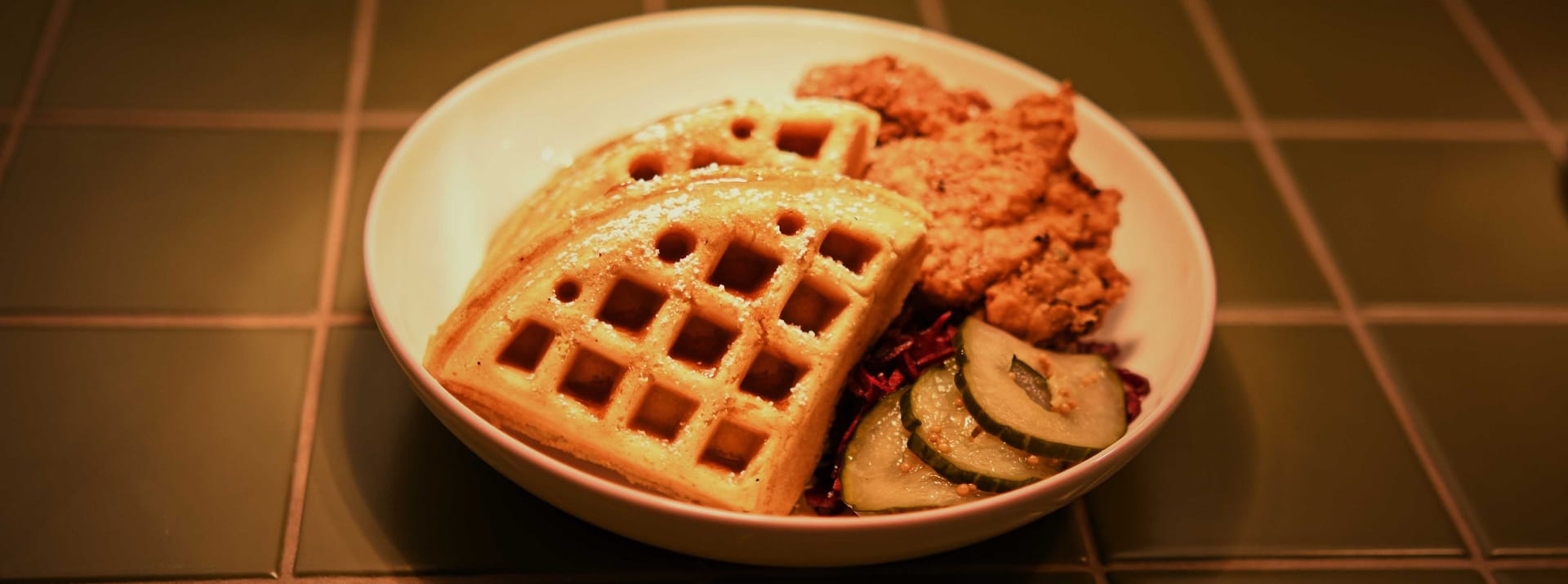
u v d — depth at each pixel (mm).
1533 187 692
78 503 549
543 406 523
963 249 572
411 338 564
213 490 556
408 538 551
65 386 575
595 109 635
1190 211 600
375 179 645
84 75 668
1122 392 563
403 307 569
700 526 505
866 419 549
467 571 546
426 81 684
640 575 550
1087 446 541
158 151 645
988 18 740
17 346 583
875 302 549
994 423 537
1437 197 684
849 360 549
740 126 583
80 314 594
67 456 559
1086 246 594
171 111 660
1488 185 691
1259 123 707
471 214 604
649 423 532
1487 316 644
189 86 670
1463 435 605
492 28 710
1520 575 570
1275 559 568
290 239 623
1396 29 760
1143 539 568
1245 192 677
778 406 529
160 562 540
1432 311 643
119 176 635
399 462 567
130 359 584
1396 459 596
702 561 554
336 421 575
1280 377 616
